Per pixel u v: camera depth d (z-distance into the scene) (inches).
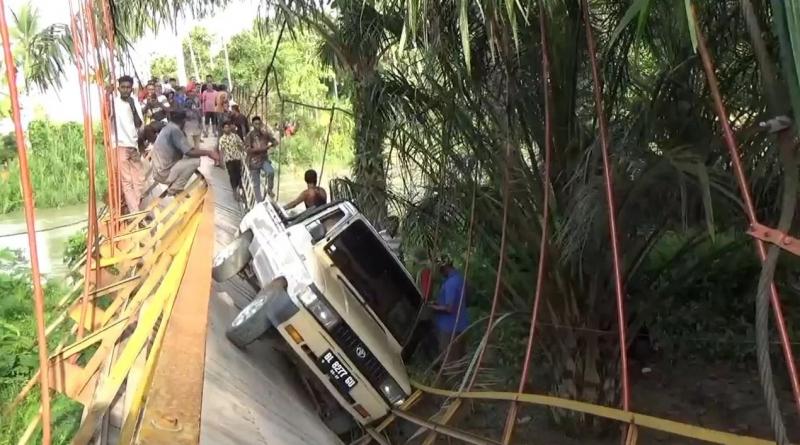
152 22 370.6
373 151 302.4
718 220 223.0
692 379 342.0
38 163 792.9
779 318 117.9
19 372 301.6
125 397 154.7
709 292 362.3
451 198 280.2
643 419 155.9
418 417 247.4
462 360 316.5
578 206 215.9
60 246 613.9
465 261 308.5
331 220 303.3
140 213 389.7
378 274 296.2
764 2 154.2
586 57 240.2
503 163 252.1
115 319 213.2
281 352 321.4
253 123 552.7
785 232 116.7
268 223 299.6
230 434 185.2
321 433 271.1
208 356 227.9
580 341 275.9
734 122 223.0
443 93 259.9
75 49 187.3
